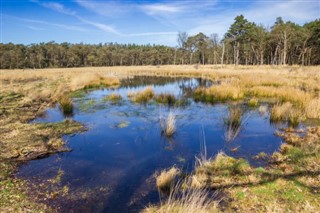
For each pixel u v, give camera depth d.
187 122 9.92
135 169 5.83
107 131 8.94
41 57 86.19
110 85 23.88
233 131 8.61
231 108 11.19
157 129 9.12
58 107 13.26
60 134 8.45
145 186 5.01
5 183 5.01
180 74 37.03
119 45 124.06
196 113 11.41
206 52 80.19
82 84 22.28
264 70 32.09
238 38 55.88
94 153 6.86
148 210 4.13
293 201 4.14
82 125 9.62
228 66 52.03
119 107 13.09
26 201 4.39
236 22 55.19
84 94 17.86
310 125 8.91
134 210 4.20
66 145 7.47
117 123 9.98
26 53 88.38
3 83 23.73
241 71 32.31
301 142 6.82
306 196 4.24
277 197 4.29
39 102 14.27
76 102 14.57
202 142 7.61
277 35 54.44
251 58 70.44
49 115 11.45
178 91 18.64
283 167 5.45
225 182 4.95
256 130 8.66
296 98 12.66
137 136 8.35
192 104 13.53
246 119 9.93
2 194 4.56
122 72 42.53
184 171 5.65
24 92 16.95
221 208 4.07
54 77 30.22
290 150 6.34
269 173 5.18
